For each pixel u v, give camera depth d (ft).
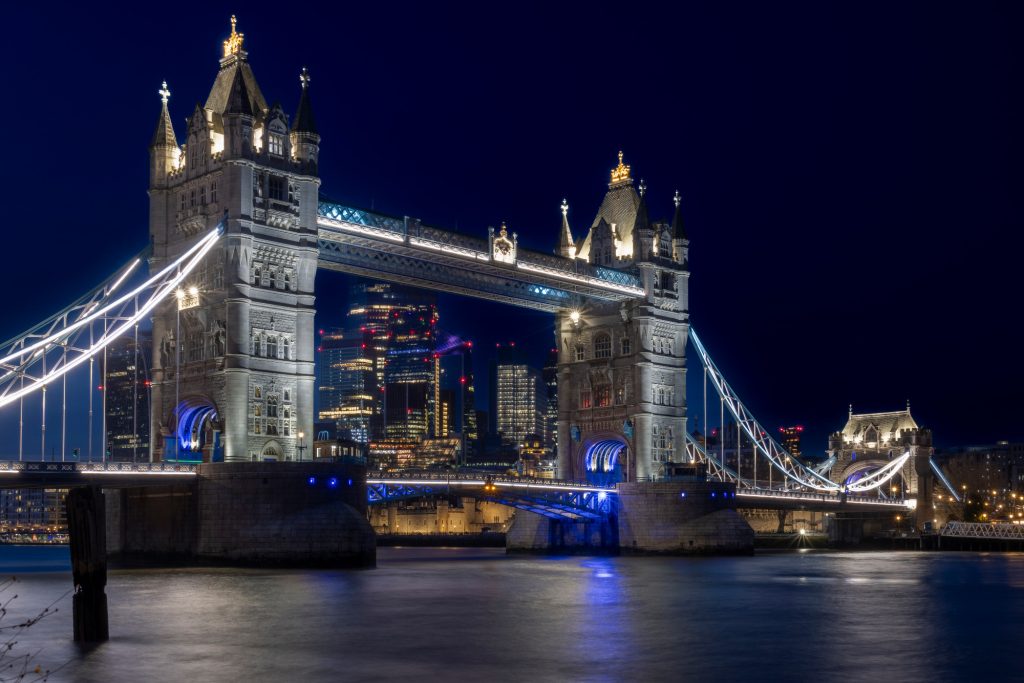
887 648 207.82
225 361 389.60
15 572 404.77
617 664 187.93
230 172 394.52
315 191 412.36
